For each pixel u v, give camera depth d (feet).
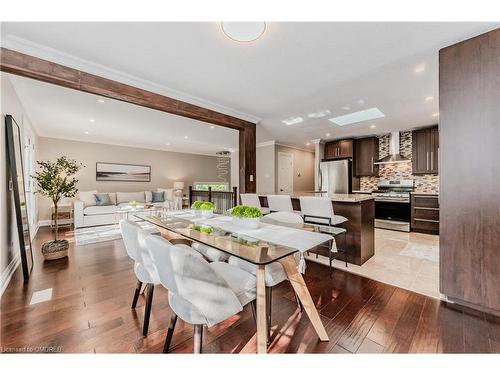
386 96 10.52
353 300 6.45
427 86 9.43
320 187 20.40
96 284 7.36
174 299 3.81
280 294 6.93
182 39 6.40
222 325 5.33
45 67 7.03
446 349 4.50
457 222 6.09
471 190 5.86
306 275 8.25
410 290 7.02
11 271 8.01
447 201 6.24
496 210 5.53
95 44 6.66
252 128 14.16
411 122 14.78
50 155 18.47
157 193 22.95
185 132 17.90
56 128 16.31
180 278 3.28
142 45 6.70
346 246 9.56
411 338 4.83
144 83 9.04
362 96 10.53
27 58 6.74
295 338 4.85
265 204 13.65
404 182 17.25
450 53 6.17
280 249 4.35
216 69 8.09
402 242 12.76
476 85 5.76
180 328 5.18
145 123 15.15
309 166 26.58
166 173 25.79
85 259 9.76
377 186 19.03
